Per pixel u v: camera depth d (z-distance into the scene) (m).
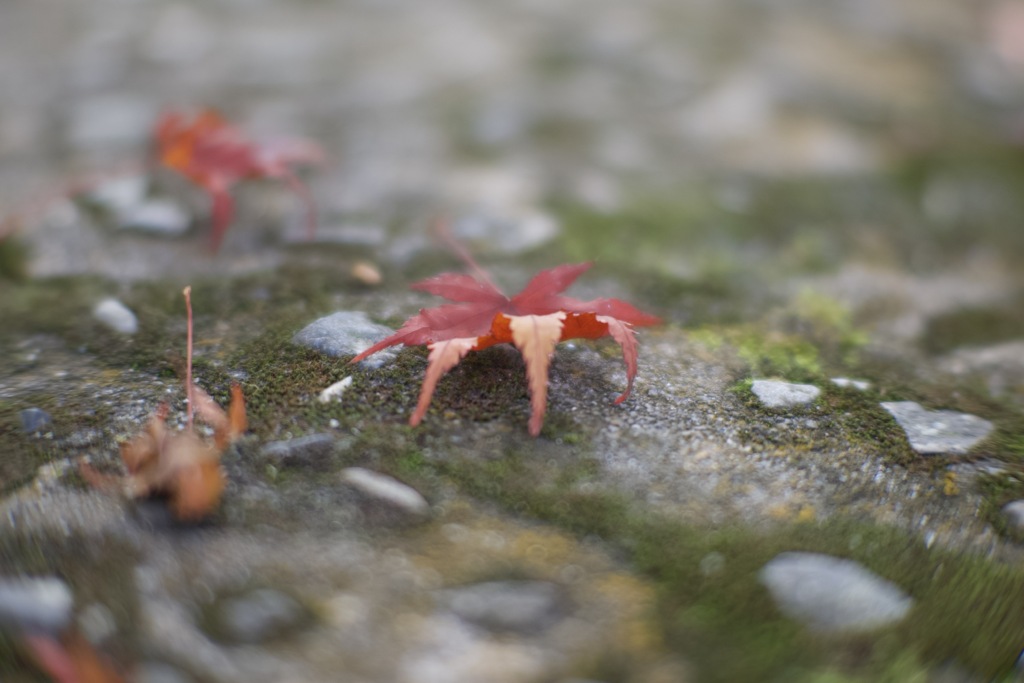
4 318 0.39
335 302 0.40
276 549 0.34
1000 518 0.35
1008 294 0.43
